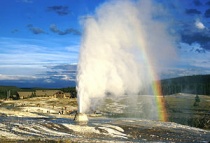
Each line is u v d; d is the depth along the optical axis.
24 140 35.12
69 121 55.34
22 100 160.38
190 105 114.88
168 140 42.19
